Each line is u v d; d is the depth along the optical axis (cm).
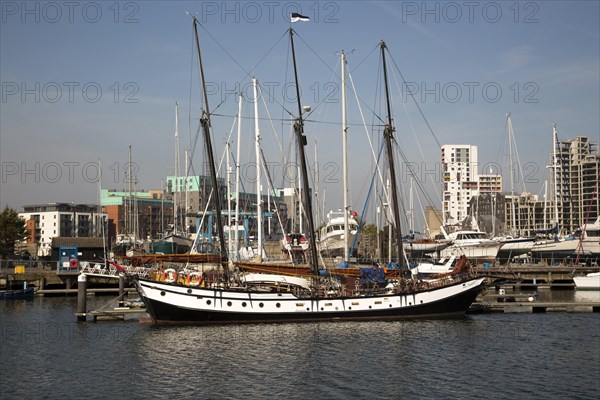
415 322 5838
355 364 4281
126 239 13288
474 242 10931
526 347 4834
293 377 3972
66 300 8312
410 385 3803
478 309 6738
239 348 4741
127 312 6266
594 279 9450
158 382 3884
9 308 7325
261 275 5834
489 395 3619
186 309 5612
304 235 8712
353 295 5909
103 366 4272
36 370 4181
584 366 4256
